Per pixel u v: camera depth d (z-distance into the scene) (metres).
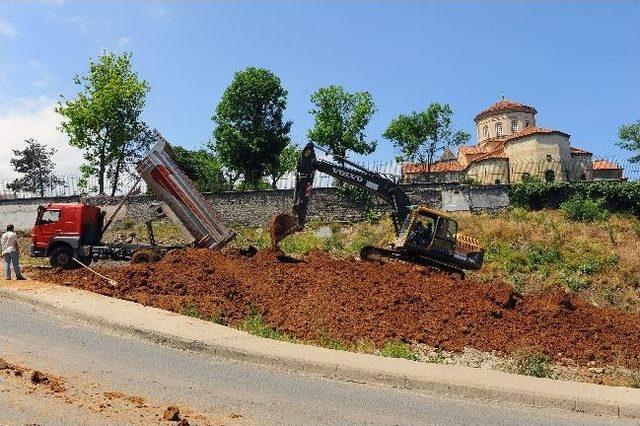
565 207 35.41
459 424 8.09
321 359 10.38
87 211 22.33
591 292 25.56
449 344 13.49
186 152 47.75
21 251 32.12
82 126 41.81
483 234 32.00
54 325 12.03
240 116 48.19
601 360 13.67
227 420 7.49
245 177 49.12
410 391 9.55
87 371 9.08
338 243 33.06
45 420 6.78
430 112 54.28
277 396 8.68
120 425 6.88
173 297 15.27
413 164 54.78
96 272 17.94
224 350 10.71
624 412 9.00
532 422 8.41
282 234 21.53
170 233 34.88
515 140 48.53
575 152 48.12
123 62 43.69
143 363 9.81
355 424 7.75
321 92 52.56
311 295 15.96
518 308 17.12
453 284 18.19
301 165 22.19
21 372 8.54
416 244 21.61
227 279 17.14
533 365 11.75
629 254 28.36
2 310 13.16
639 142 58.59
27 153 52.31
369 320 14.40
